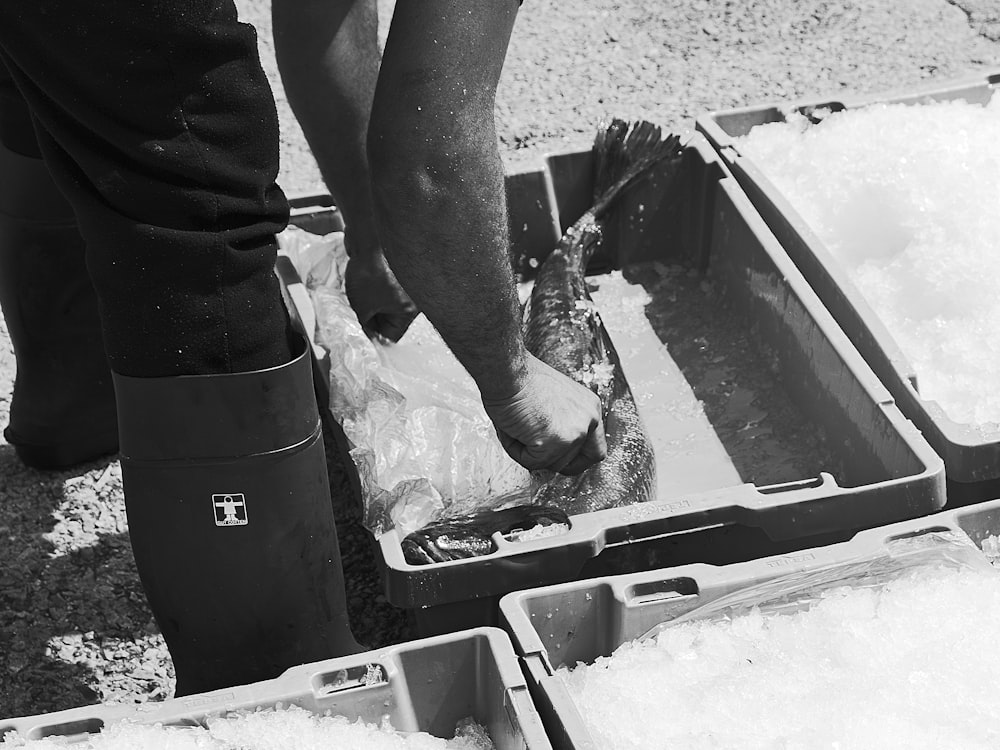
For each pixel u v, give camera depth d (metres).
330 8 2.12
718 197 2.61
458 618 1.81
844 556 1.68
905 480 1.81
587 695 1.56
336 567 1.75
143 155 1.40
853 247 2.55
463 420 2.26
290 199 2.74
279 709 1.54
